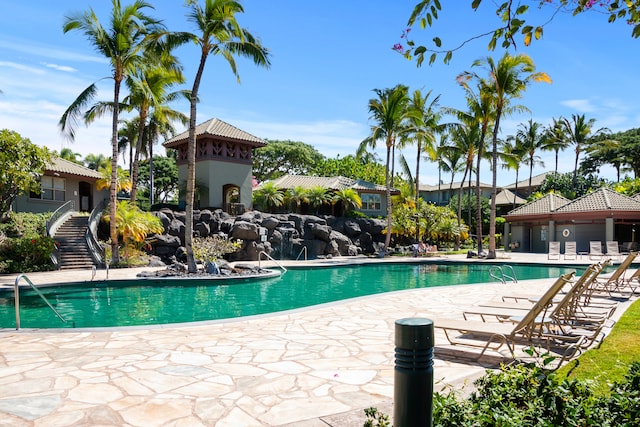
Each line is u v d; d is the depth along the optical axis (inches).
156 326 299.0
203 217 1081.4
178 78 908.0
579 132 1915.6
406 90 1116.5
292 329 291.4
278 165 2300.7
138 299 527.5
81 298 531.2
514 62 1011.3
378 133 1147.3
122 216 873.5
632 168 2239.2
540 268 901.8
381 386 181.2
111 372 198.7
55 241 818.8
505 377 134.3
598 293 456.1
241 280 671.1
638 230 1400.1
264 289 620.7
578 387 121.7
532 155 2036.2
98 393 171.9
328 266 892.0
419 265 979.3
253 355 227.8
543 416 112.0
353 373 198.2
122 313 441.4
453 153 1592.0
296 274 800.9
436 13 144.3
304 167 2377.0
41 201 1085.8
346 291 617.6
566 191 2017.7
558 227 1363.2
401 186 1867.6
